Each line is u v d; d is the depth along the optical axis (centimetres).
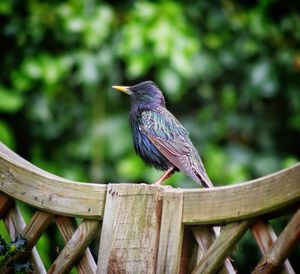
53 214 527
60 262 516
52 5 1334
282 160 1390
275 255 445
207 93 1387
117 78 1361
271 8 1388
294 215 438
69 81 1376
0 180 539
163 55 1246
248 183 459
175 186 1266
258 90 1355
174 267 487
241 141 1399
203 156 1358
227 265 476
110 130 1345
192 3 1379
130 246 499
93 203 512
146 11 1268
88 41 1294
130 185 506
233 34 1389
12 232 545
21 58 1352
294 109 1385
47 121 1383
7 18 1345
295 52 1369
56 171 1362
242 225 464
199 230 489
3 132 1166
